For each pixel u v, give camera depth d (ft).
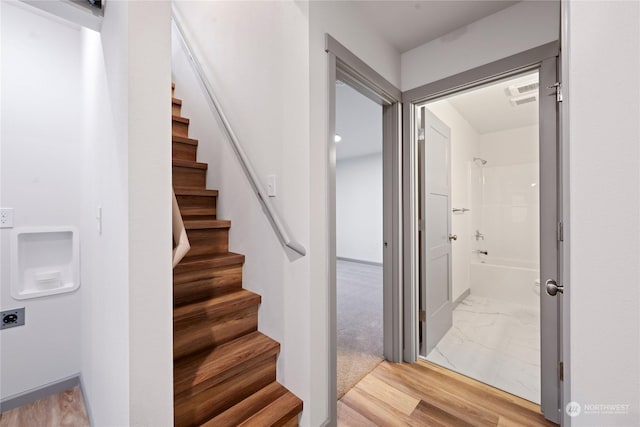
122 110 2.73
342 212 23.52
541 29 5.11
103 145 3.76
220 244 6.27
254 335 5.31
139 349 2.66
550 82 5.01
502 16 5.52
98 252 4.23
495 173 13.75
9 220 5.40
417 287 7.11
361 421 4.99
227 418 4.15
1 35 5.38
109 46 3.20
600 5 1.49
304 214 4.44
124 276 2.70
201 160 7.59
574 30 1.64
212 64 7.07
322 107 4.55
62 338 5.98
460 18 5.74
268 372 4.91
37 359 5.72
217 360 4.44
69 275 6.11
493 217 13.74
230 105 6.38
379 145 18.45
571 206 1.65
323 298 4.64
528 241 12.78
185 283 5.02
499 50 5.56
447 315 8.56
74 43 6.17
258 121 5.49
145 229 2.69
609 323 1.43
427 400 5.54
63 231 5.93
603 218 1.46
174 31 8.91
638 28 1.30
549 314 5.03
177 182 6.89
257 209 5.51
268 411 4.38
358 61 5.32
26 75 5.62
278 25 4.94
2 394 5.37
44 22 5.82
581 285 1.57
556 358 4.94
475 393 5.76
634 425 1.32
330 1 4.76
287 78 4.75
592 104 1.53
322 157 4.56
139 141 2.65
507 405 5.42
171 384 2.89
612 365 1.42
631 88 1.33
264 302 5.36
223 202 6.65
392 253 6.95
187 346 4.53
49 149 5.83
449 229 8.73
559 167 4.89
